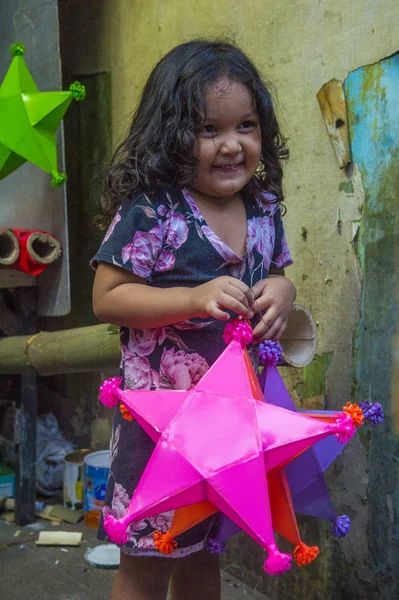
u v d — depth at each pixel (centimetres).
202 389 106
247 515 95
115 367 197
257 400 105
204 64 120
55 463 278
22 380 245
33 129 218
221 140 119
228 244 128
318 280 184
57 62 240
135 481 127
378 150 166
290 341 137
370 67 166
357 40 169
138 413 104
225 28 206
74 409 294
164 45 231
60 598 195
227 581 206
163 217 124
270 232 136
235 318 117
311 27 180
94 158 268
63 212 241
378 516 170
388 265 165
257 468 97
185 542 125
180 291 118
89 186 271
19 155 219
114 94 257
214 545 113
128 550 127
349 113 172
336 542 180
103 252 124
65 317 289
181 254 125
